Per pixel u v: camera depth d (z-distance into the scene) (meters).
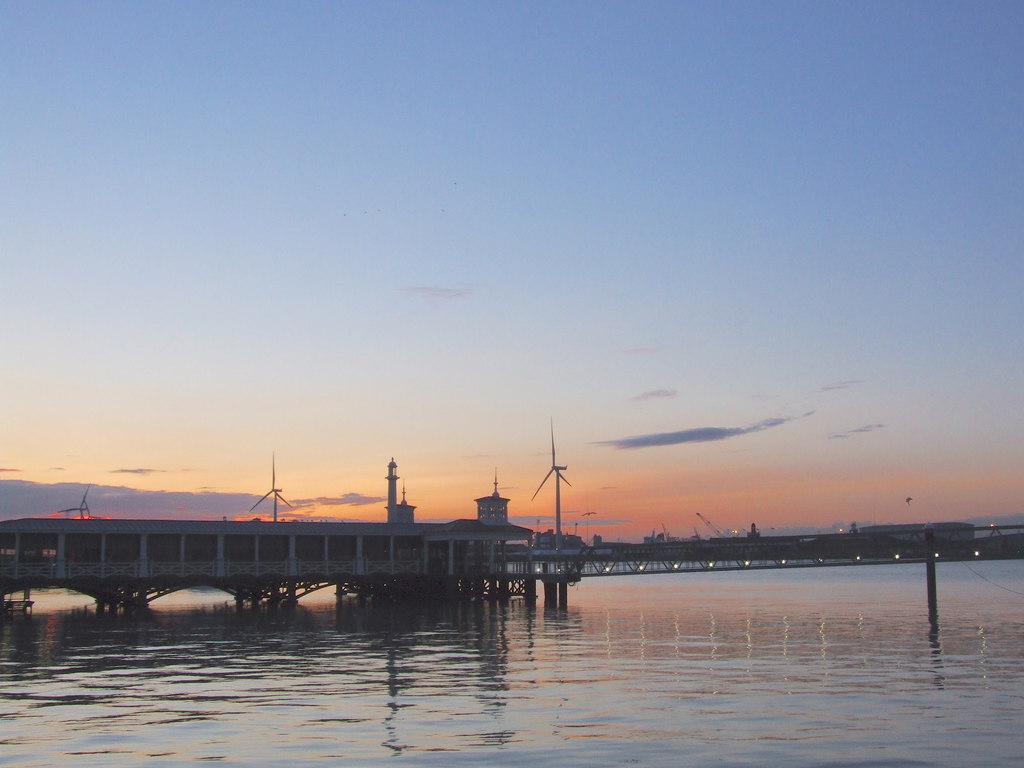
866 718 37.59
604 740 34.09
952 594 131.38
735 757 31.78
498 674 49.12
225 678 47.75
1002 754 32.12
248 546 97.38
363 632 70.38
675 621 81.69
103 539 87.69
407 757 31.86
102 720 37.34
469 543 108.19
